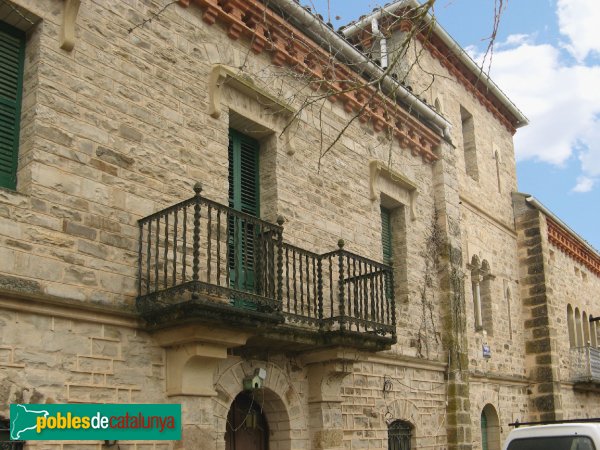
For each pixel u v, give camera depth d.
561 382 21.20
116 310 7.97
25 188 7.50
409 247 14.12
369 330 11.74
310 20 11.60
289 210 11.08
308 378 10.88
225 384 9.39
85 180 8.04
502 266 19.55
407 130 14.51
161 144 9.09
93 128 8.27
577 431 9.81
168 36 9.57
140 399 8.10
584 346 23.00
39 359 7.18
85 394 7.54
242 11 10.78
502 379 17.66
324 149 12.12
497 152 21.08
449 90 18.70
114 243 8.20
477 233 18.27
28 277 7.23
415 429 13.16
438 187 15.40
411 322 13.67
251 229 10.54
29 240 7.33
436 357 14.19
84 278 7.78
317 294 11.16
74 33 8.23
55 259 7.53
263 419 10.66
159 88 9.24
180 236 9.08
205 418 8.57
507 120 22.17
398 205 14.27
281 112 11.22
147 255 8.38
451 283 14.84
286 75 11.27
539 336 19.81
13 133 7.81
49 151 7.72
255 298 8.63
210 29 10.29
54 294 7.43
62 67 8.08
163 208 8.91
